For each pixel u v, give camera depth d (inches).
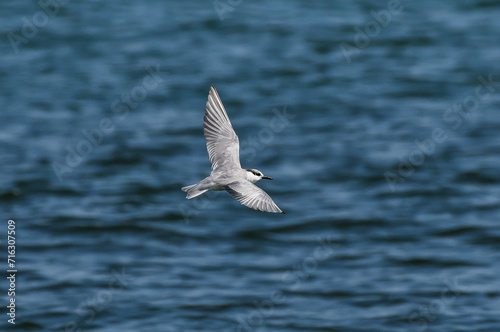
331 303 915.4
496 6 2279.8
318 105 1611.7
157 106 1620.3
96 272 989.2
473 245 1063.6
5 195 1219.2
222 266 1010.1
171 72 1802.4
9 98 1657.2
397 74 1787.6
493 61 1846.7
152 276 981.8
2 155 1378.0
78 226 1119.0
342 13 2234.3
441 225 1123.3
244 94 1670.8
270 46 1978.3
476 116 1552.7
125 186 1264.8
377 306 909.2
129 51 1950.1
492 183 1267.2
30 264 1007.6
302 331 852.0
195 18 2199.8
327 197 1227.2
